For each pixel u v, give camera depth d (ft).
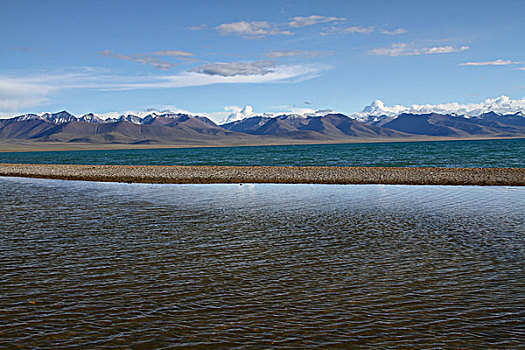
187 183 123.95
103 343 24.26
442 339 24.53
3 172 177.58
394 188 102.22
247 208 71.87
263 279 34.32
